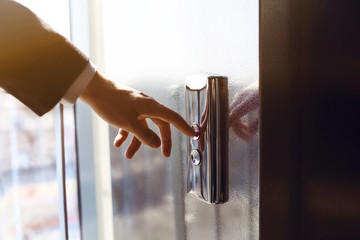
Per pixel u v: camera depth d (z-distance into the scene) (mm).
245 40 458
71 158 945
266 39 446
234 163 495
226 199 513
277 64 461
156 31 628
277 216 478
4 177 2898
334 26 521
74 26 880
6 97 1871
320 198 524
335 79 524
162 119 510
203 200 526
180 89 581
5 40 473
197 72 542
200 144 520
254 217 465
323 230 529
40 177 2840
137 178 728
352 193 562
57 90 492
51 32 491
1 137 2732
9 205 2861
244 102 468
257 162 455
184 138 580
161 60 623
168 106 615
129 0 700
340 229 549
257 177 457
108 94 517
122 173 778
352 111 549
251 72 453
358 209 574
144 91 678
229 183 507
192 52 549
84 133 919
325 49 512
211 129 499
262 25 440
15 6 478
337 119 532
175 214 622
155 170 670
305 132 496
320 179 521
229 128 498
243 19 459
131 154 576
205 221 555
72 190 951
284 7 463
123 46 736
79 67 498
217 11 500
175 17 581
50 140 1080
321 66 510
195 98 520
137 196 733
